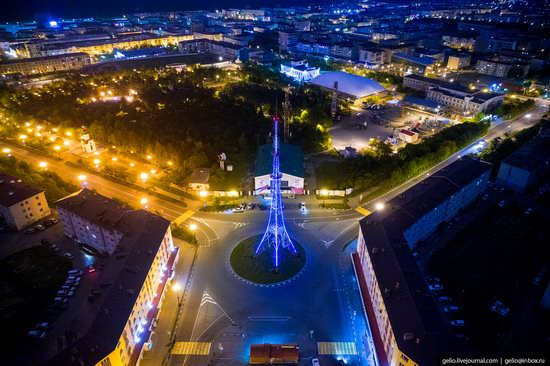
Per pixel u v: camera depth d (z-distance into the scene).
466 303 139.75
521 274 153.38
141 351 119.62
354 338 128.00
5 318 132.62
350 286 149.00
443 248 167.25
